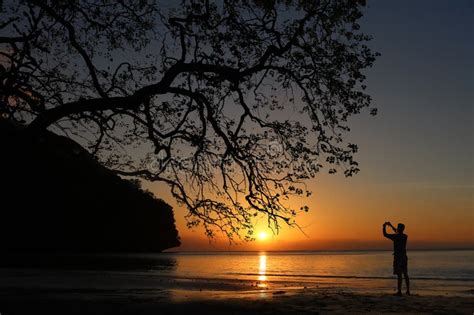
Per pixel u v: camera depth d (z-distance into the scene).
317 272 53.91
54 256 87.12
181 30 10.97
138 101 10.38
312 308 12.16
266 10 10.80
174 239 138.12
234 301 14.01
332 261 104.88
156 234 127.31
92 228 88.62
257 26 11.14
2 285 23.88
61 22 10.27
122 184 46.81
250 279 36.72
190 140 11.40
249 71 10.98
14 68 10.35
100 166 11.81
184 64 10.73
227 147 11.37
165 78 10.59
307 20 10.95
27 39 10.41
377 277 41.81
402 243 16.22
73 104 9.94
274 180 11.51
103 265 60.53
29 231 66.94
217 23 11.11
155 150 11.44
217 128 11.29
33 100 10.19
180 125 11.38
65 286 23.38
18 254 84.62
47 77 10.75
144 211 107.50
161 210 127.25
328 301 14.00
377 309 11.98
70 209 53.56
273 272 53.28
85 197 40.53
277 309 11.91
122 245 112.19
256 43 11.06
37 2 10.07
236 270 57.97
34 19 10.62
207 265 76.75
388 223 16.48
